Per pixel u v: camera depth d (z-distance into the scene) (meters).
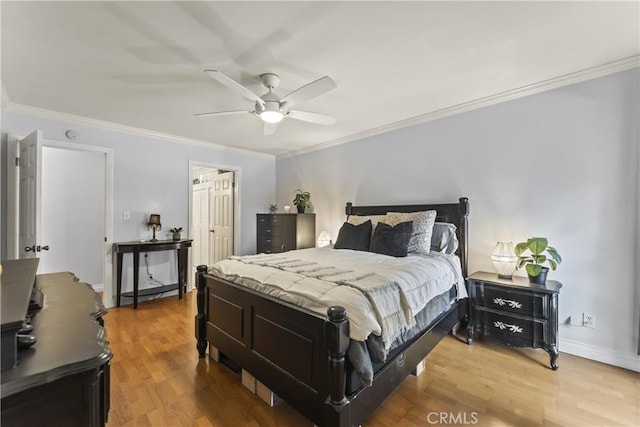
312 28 1.74
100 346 0.88
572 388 1.97
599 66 2.25
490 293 2.53
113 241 3.64
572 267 2.44
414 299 1.88
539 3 1.55
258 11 1.59
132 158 3.78
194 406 1.80
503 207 2.81
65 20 1.64
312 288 1.69
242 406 1.80
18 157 2.95
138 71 2.24
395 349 1.74
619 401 1.83
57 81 2.41
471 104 2.95
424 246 2.88
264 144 4.62
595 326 2.34
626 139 2.21
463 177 3.07
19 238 2.91
